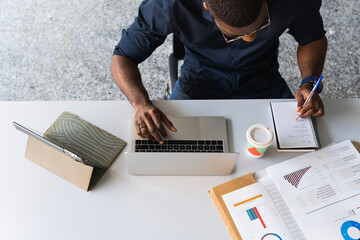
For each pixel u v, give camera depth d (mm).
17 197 1070
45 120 1212
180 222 1042
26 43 2334
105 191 1086
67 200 1070
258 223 1025
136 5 2463
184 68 1562
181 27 1308
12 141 1163
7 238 1011
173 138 1153
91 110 1241
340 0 2471
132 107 1258
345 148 1157
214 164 1053
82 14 2432
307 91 1269
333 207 1044
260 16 993
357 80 2215
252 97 1553
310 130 1185
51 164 1104
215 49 1398
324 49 1456
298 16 1303
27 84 2211
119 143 1172
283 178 1103
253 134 1074
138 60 1437
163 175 1117
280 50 2324
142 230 1030
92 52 2311
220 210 1051
